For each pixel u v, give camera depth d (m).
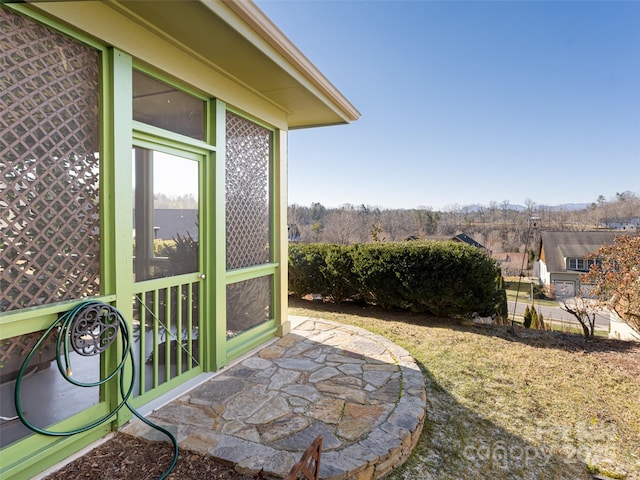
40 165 1.95
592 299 5.62
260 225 4.28
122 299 2.36
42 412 2.04
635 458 2.54
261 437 2.29
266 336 4.33
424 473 2.27
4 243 1.80
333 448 2.19
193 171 3.21
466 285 5.61
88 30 2.12
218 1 2.32
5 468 1.77
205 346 3.36
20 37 1.85
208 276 3.36
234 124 3.76
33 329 1.91
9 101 1.81
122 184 2.37
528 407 3.18
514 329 5.56
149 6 2.25
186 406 2.71
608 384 3.64
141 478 1.91
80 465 2.01
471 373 3.83
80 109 2.15
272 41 2.89
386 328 5.43
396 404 2.79
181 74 2.88
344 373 3.39
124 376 2.40
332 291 6.91
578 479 2.34
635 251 5.18
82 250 2.17
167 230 2.99
